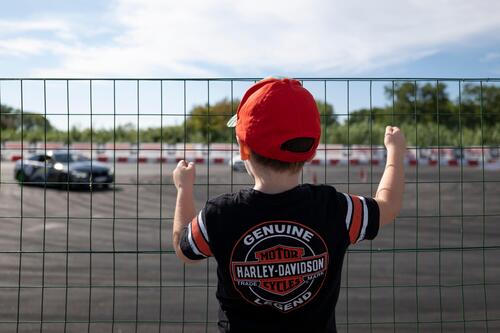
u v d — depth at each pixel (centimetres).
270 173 153
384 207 164
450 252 648
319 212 151
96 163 1353
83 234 779
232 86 291
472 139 1573
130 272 577
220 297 158
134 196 1126
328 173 1445
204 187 1042
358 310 465
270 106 146
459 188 1195
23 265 603
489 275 560
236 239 148
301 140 148
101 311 456
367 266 592
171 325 420
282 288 147
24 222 880
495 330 419
